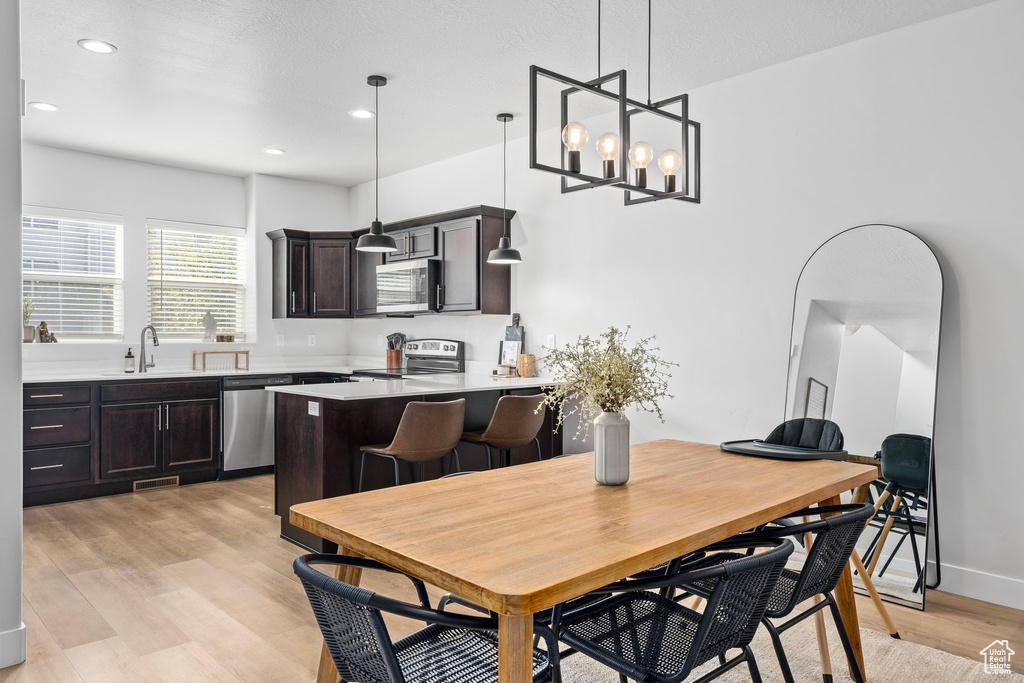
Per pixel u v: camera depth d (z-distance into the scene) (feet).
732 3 9.57
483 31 10.47
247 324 20.04
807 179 11.42
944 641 8.43
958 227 9.91
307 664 7.69
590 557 4.47
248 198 19.89
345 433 11.64
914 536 9.91
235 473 17.48
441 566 4.30
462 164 17.61
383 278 18.44
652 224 13.61
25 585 10.03
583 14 9.90
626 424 6.68
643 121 13.74
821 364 11.09
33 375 15.74
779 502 5.97
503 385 13.44
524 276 16.19
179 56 11.37
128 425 15.84
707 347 12.75
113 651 7.99
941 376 10.07
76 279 17.06
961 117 9.86
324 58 11.48
